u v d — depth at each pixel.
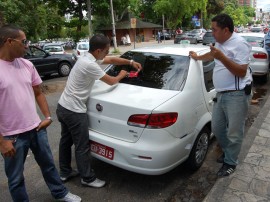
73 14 29.75
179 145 3.41
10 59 2.71
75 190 3.65
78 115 3.43
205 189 3.72
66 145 3.75
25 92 2.81
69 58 12.88
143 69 4.02
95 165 4.22
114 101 3.38
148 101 3.32
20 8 11.45
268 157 4.18
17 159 2.84
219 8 67.25
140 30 46.06
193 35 34.41
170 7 44.38
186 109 3.51
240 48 3.21
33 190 3.68
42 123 3.00
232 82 3.37
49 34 32.12
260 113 6.15
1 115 2.72
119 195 3.55
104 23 42.69
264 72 8.84
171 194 3.60
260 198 3.26
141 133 3.22
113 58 3.89
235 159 3.71
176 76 3.77
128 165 3.32
